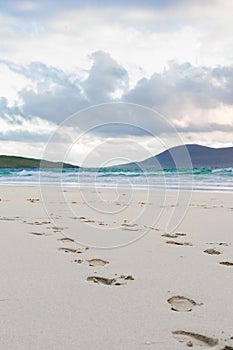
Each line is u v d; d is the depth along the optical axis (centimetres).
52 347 212
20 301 281
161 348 214
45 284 321
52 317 253
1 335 226
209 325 246
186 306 280
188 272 364
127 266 382
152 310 270
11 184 1822
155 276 351
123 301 286
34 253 424
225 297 298
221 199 1073
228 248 467
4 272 352
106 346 215
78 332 232
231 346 221
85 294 300
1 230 556
